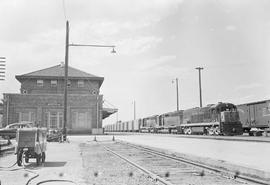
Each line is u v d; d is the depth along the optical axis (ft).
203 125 149.28
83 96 178.60
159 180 31.58
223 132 129.39
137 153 66.08
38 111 174.50
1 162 51.08
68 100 177.17
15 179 33.63
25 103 173.88
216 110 135.54
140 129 258.98
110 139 128.67
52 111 175.94
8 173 38.19
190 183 30.53
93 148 82.38
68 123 175.73
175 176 34.96
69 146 88.38
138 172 38.32
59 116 176.45
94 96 179.42
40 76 201.67
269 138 99.40
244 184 29.84
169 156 56.90
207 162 46.01
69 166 45.09
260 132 124.47
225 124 128.98
